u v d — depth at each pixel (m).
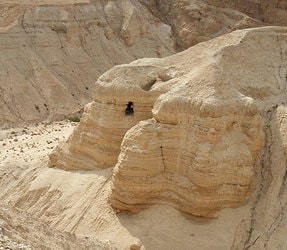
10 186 29.30
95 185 25.44
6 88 51.03
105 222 23.48
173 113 22.45
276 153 23.16
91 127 26.39
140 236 22.11
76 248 17.77
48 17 59.00
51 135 40.97
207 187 21.36
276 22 61.16
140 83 25.33
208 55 25.30
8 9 57.81
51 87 53.25
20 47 55.38
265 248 20.89
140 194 22.83
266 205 22.11
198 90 22.45
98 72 58.50
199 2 65.69
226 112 21.70
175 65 26.14
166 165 22.83
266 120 24.11
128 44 63.66
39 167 29.66
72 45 59.09
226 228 21.58
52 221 25.09
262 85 24.89
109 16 64.44
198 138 21.78
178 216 22.38
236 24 60.34
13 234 14.43
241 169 21.77
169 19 68.19
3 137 43.00
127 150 22.80
